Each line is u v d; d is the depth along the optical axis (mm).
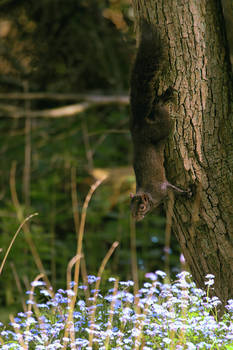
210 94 7484
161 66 7590
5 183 18781
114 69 20562
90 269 14109
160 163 7984
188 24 7348
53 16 17609
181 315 6906
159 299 7402
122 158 18984
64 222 16531
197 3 7352
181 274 7238
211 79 7465
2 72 18312
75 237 15406
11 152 19750
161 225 15922
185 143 7602
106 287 8383
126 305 7379
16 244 13344
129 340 6406
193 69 7430
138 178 8234
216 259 7898
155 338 6605
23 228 13898
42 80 19250
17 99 20641
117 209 16578
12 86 20078
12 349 6391
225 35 7551
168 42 7457
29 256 13133
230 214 7727
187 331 6531
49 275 13773
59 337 7043
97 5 17625
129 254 14125
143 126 8039
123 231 15062
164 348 6312
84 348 6668
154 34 7504
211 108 7508
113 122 19969
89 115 20766
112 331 6711
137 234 14992
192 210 7805
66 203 16984
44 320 7246
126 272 13742
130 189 16312
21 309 11297
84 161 18438
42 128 20469
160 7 7402
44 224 15930
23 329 7594
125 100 19750
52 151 19266
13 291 12422
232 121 7613
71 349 6523
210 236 7844
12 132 20109
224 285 7906
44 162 18688
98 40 19047
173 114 7605
